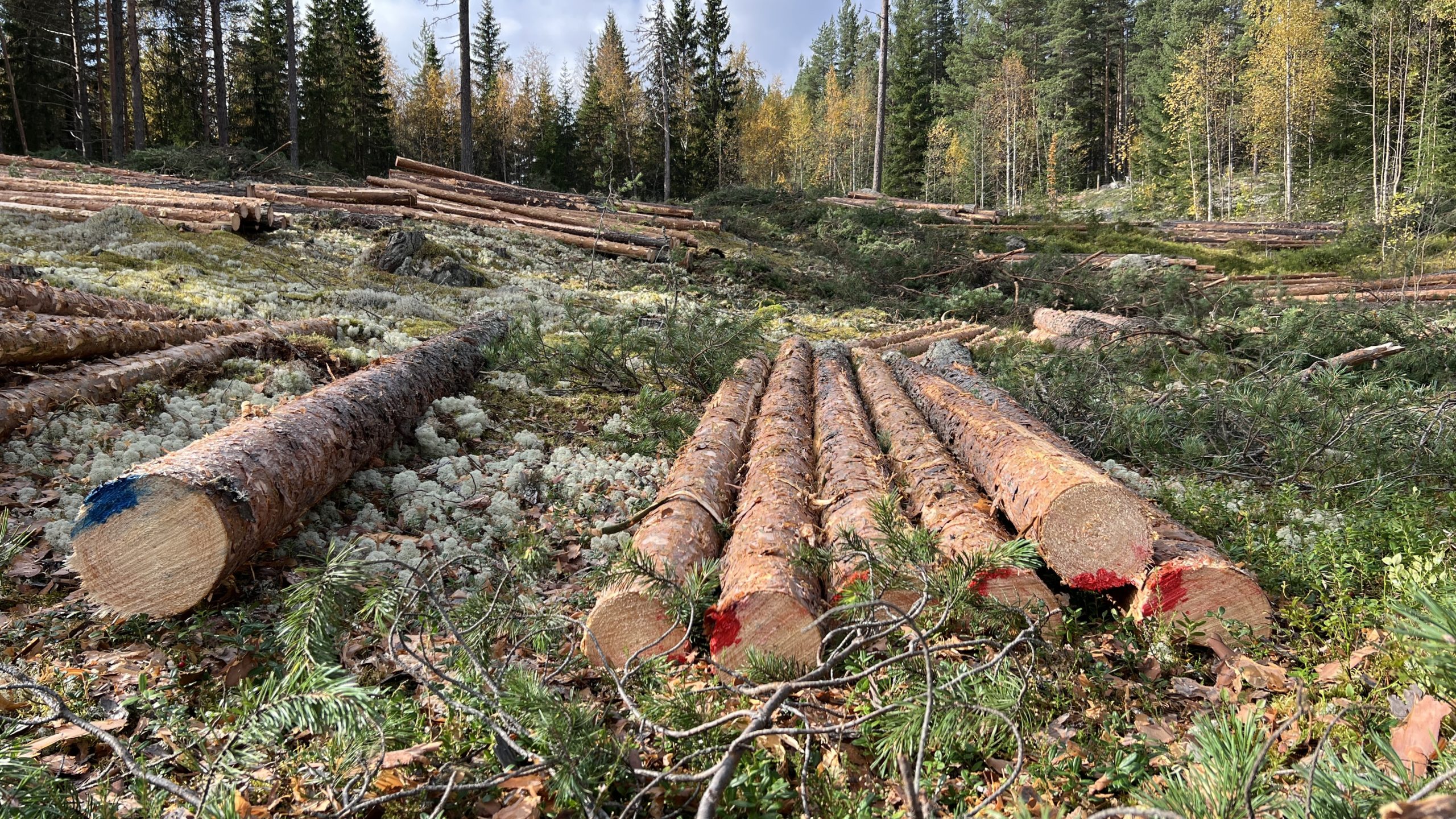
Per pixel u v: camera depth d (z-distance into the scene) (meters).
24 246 9.05
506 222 16.66
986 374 8.38
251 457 3.17
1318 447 5.00
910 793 1.33
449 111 51.72
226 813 1.48
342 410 4.23
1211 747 1.41
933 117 58.28
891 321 13.66
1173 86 38.69
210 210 11.50
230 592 3.14
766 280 15.31
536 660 2.73
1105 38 53.97
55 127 35.56
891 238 18.84
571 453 5.70
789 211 23.95
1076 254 20.59
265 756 1.81
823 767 2.05
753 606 2.50
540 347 7.21
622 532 4.03
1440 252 17.98
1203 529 3.85
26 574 3.09
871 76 63.94
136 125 27.36
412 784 1.96
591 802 1.74
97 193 11.99
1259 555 3.34
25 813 1.59
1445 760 1.47
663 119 42.53
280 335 6.70
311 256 11.75
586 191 49.34
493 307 10.57
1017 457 3.47
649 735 2.20
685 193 47.78
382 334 7.87
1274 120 33.41
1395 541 3.31
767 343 9.35
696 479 3.71
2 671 1.83
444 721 2.21
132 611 2.80
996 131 49.66
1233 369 8.14
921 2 65.75
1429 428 4.98
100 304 5.92
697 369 7.26
